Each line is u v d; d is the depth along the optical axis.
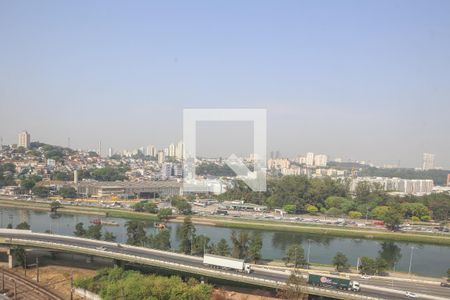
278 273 147.12
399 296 128.12
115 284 131.88
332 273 168.12
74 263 177.88
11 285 148.00
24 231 196.62
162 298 124.81
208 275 143.88
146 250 172.12
